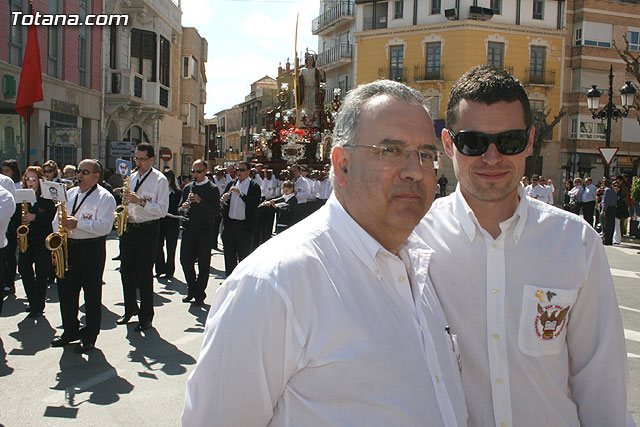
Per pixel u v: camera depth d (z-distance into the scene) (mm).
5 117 18484
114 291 8984
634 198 17562
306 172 18438
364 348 1529
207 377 1541
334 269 1608
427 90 38719
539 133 35781
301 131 24250
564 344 2180
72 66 20141
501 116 2152
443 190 35812
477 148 2158
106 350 6039
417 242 2004
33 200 7148
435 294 2109
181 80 37406
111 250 13062
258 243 12695
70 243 5969
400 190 1672
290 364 1540
